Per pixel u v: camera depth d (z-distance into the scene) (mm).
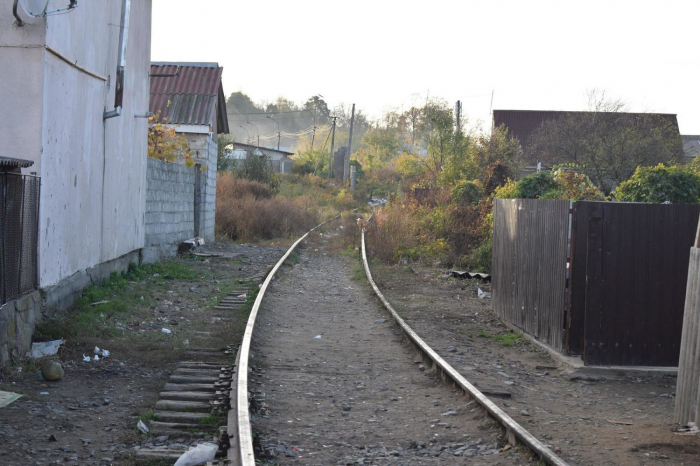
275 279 16219
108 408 6672
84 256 11273
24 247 8359
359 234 25203
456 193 23062
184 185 21188
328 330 11148
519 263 11547
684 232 8984
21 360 7957
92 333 9359
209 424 6219
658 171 15703
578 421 6684
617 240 8969
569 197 18500
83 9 10422
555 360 9516
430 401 7266
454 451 5703
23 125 8773
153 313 11367
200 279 15797
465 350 10070
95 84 11383
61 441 5699
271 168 46375
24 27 8695
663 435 6180
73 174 10391
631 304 8945
